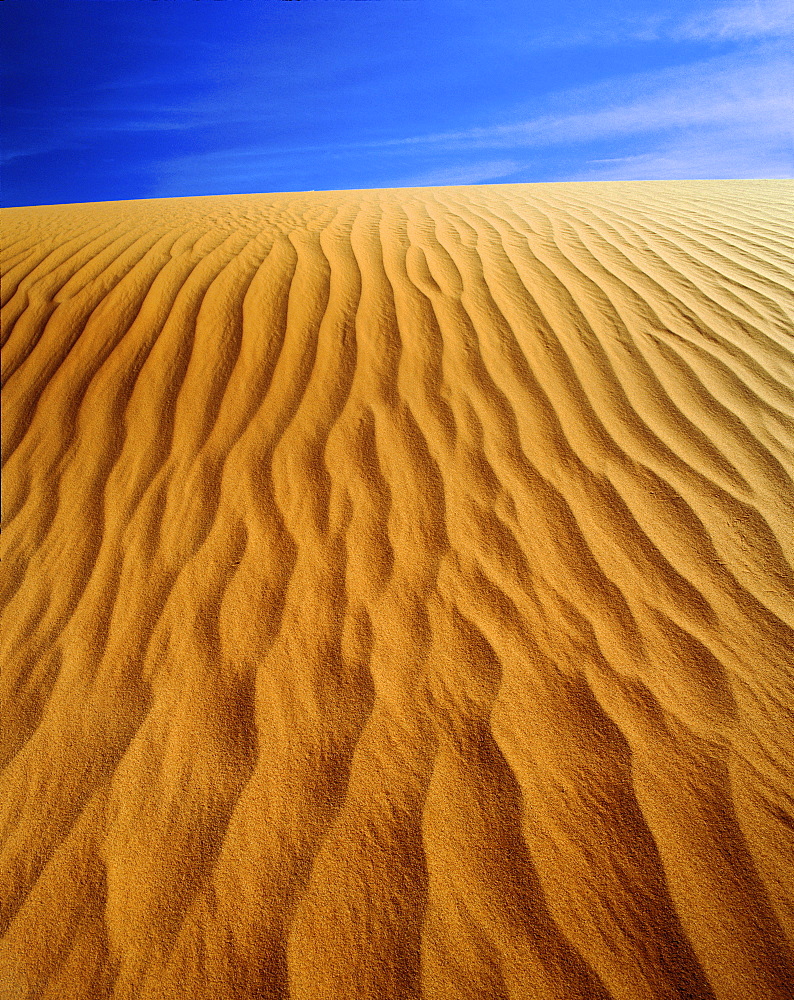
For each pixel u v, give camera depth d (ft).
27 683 5.20
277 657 5.28
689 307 10.48
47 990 3.49
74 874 3.96
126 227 15.66
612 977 3.41
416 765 4.46
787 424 7.63
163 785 4.42
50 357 9.52
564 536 6.29
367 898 3.77
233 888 3.85
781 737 4.46
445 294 10.90
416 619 5.53
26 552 6.54
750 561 5.89
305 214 17.15
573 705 4.78
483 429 7.80
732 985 3.35
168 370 9.09
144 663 5.31
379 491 6.97
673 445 7.41
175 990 3.45
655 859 3.86
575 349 9.32
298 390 8.59
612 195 19.89
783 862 3.80
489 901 3.73
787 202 17.67
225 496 7.05
